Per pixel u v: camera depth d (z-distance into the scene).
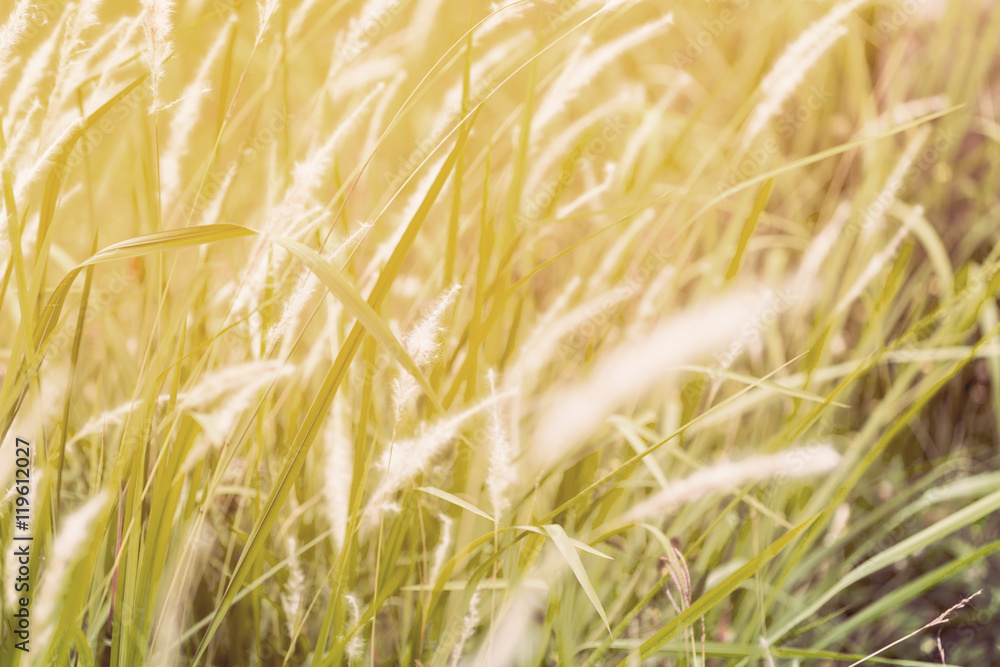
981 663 1.24
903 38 1.91
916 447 1.69
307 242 0.89
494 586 0.85
